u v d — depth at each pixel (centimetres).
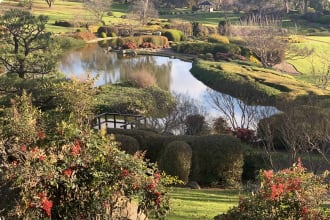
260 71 4141
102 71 4194
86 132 564
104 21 7500
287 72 4569
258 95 3061
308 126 1548
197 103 2650
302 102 2308
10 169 471
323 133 1545
